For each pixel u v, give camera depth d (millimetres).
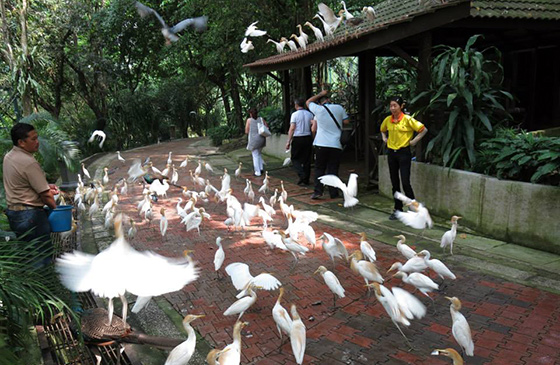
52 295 3400
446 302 4328
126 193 10062
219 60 17422
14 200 4246
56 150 9305
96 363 3539
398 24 6914
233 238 6691
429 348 3592
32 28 16750
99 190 8938
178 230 7219
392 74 11352
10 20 14656
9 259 3705
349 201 6402
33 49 14031
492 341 3629
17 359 2990
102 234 7180
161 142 25203
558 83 11211
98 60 20391
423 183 7270
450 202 6773
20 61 13102
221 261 4984
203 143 21750
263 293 4754
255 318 4234
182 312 4426
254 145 11203
